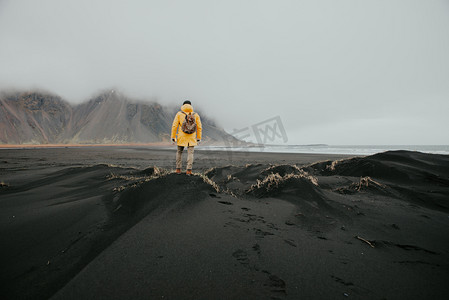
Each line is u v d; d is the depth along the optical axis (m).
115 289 1.55
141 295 1.50
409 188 4.79
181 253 2.00
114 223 2.69
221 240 2.28
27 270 1.85
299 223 2.94
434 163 6.48
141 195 3.31
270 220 2.96
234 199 3.73
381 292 1.64
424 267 2.02
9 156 22.36
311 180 4.90
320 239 2.51
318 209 3.50
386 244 2.46
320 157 20.98
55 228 2.60
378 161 6.65
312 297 1.55
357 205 3.80
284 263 1.96
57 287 1.62
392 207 3.77
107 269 1.75
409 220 3.20
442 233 2.79
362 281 1.77
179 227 2.51
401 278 1.83
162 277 1.68
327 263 2.00
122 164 13.91
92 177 5.82
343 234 2.69
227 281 1.67
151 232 2.35
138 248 2.05
